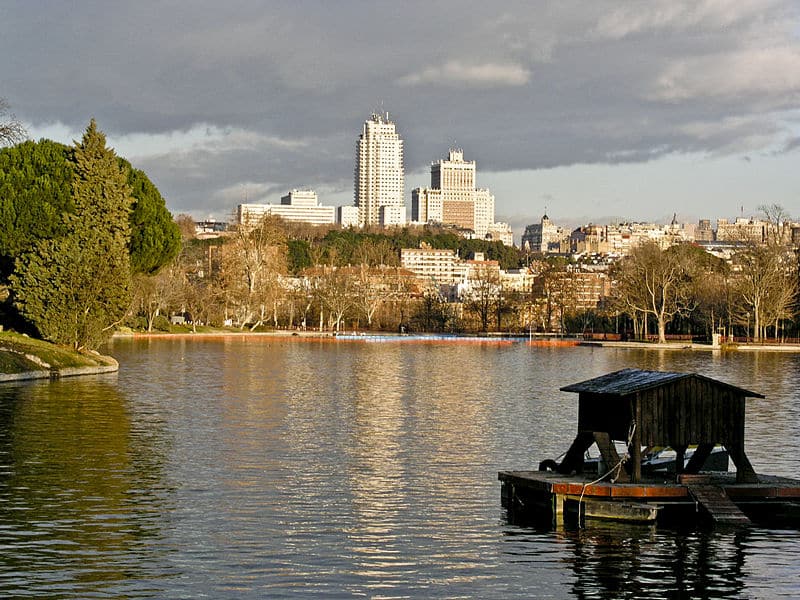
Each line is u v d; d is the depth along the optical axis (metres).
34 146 101.56
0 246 93.06
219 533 27.44
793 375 97.69
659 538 27.78
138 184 107.88
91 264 83.88
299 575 23.88
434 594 22.78
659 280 175.12
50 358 78.62
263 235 196.88
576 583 23.80
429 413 57.06
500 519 29.72
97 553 25.22
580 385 32.28
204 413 54.72
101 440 43.25
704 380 30.56
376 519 29.44
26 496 31.38
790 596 23.14
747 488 29.97
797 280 172.25
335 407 59.62
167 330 181.12
